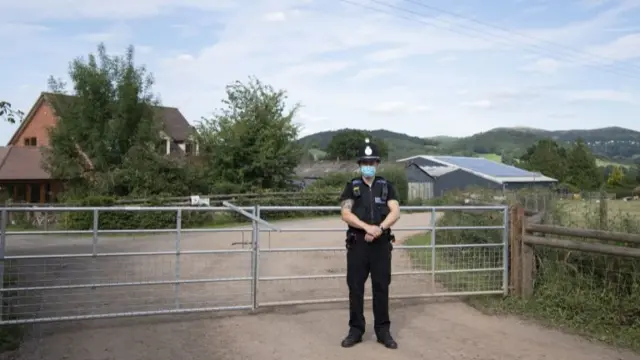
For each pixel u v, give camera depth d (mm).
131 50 32156
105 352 5844
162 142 33281
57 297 7961
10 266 7426
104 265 10359
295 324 6918
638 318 6703
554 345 6230
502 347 6133
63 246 14984
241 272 10273
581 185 71625
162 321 7008
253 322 6992
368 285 9008
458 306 7918
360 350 5969
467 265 8484
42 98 42438
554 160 75125
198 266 10898
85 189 30031
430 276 8477
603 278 7332
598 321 6871
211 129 35531
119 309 7441
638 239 6707
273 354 5824
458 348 6074
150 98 32312
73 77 31172
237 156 34875
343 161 64625
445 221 12156
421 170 50188
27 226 21047
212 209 7230
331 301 7699
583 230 7277
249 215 7348
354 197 6164
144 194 28578
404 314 7500
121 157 30812
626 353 5988
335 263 11500
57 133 31125
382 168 43000
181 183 30453
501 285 8250
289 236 17984
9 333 6293
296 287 9148
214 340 6270
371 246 6137
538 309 7480
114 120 30672
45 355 5734
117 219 19766
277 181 35844
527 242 7914
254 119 35625
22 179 34719
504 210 8172
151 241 16422
